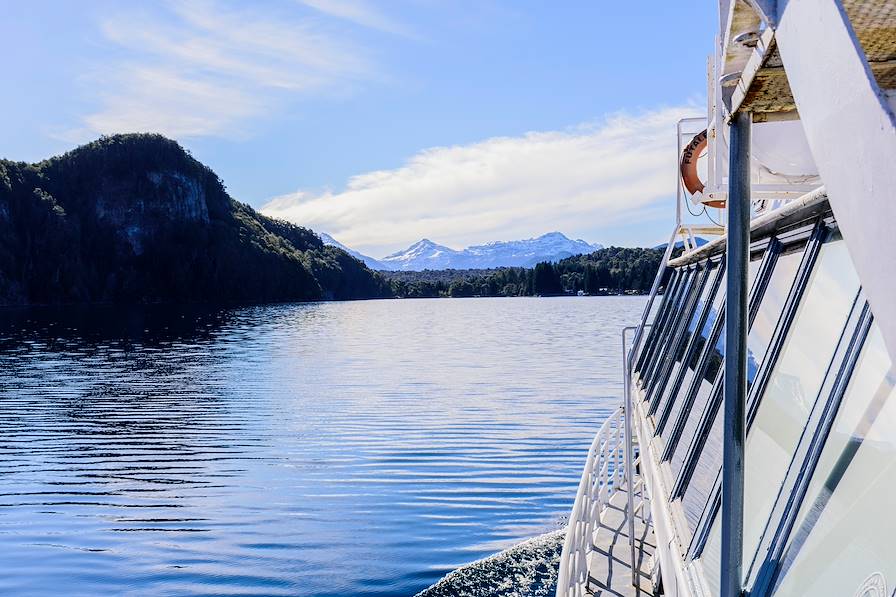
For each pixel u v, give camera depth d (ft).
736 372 7.04
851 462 6.87
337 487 75.56
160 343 289.74
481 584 49.01
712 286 21.47
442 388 155.22
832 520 6.86
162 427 114.62
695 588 10.33
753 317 13.06
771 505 9.07
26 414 127.65
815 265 10.21
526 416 117.19
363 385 164.04
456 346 271.90
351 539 59.11
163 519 66.28
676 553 12.12
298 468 84.94
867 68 3.21
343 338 321.32
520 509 65.10
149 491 76.07
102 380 175.83
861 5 4.20
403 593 48.42
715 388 15.21
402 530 60.64
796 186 19.39
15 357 231.71
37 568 55.06
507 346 264.52
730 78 6.37
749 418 11.12
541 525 60.34
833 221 9.77
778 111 6.58
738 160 6.88
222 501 71.67
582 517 32.68
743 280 6.96
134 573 53.78
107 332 342.64
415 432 105.29
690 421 17.57
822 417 8.05
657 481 16.85
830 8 3.53
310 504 69.72
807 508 7.68
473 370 190.19
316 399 143.33
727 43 5.74
